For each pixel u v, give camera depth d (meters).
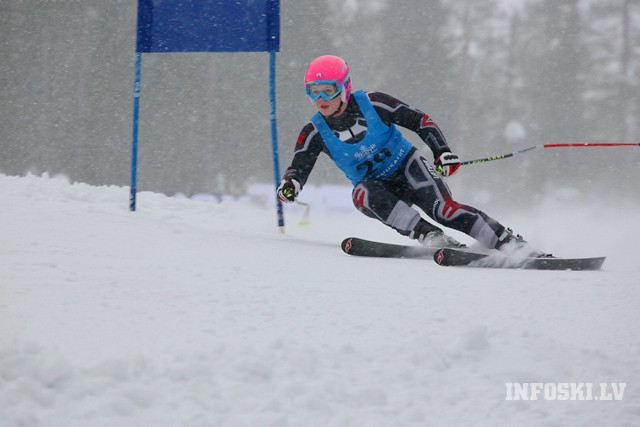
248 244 19.20
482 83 134.50
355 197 19.56
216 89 118.00
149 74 115.00
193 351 8.32
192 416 6.96
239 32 25.41
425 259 18.55
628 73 127.81
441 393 7.93
